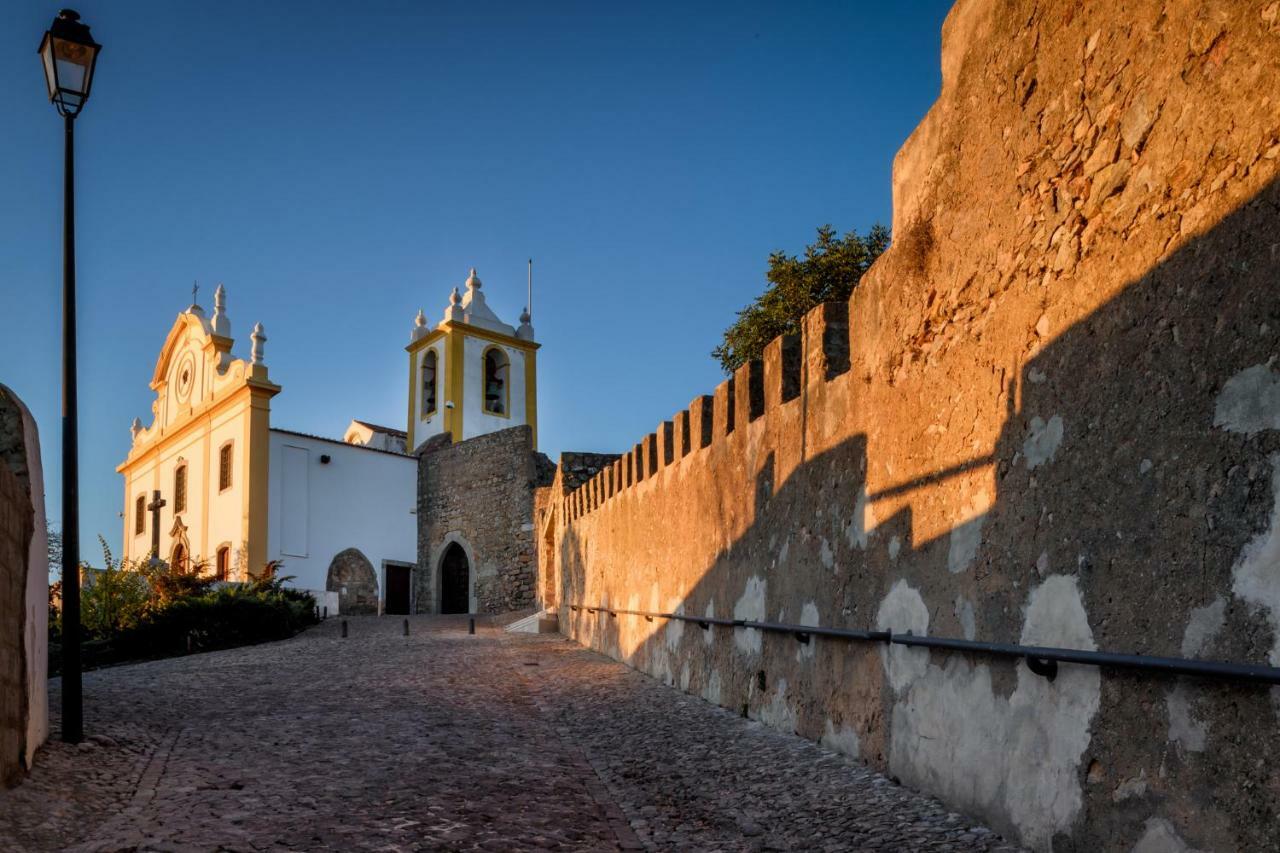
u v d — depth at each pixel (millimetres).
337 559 32750
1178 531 3629
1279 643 3148
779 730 8039
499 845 5070
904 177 6277
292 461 32156
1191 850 3484
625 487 14680
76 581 7234
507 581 31344
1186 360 3617
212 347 34250
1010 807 4672
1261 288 3264
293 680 12047
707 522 10461
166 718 8750
